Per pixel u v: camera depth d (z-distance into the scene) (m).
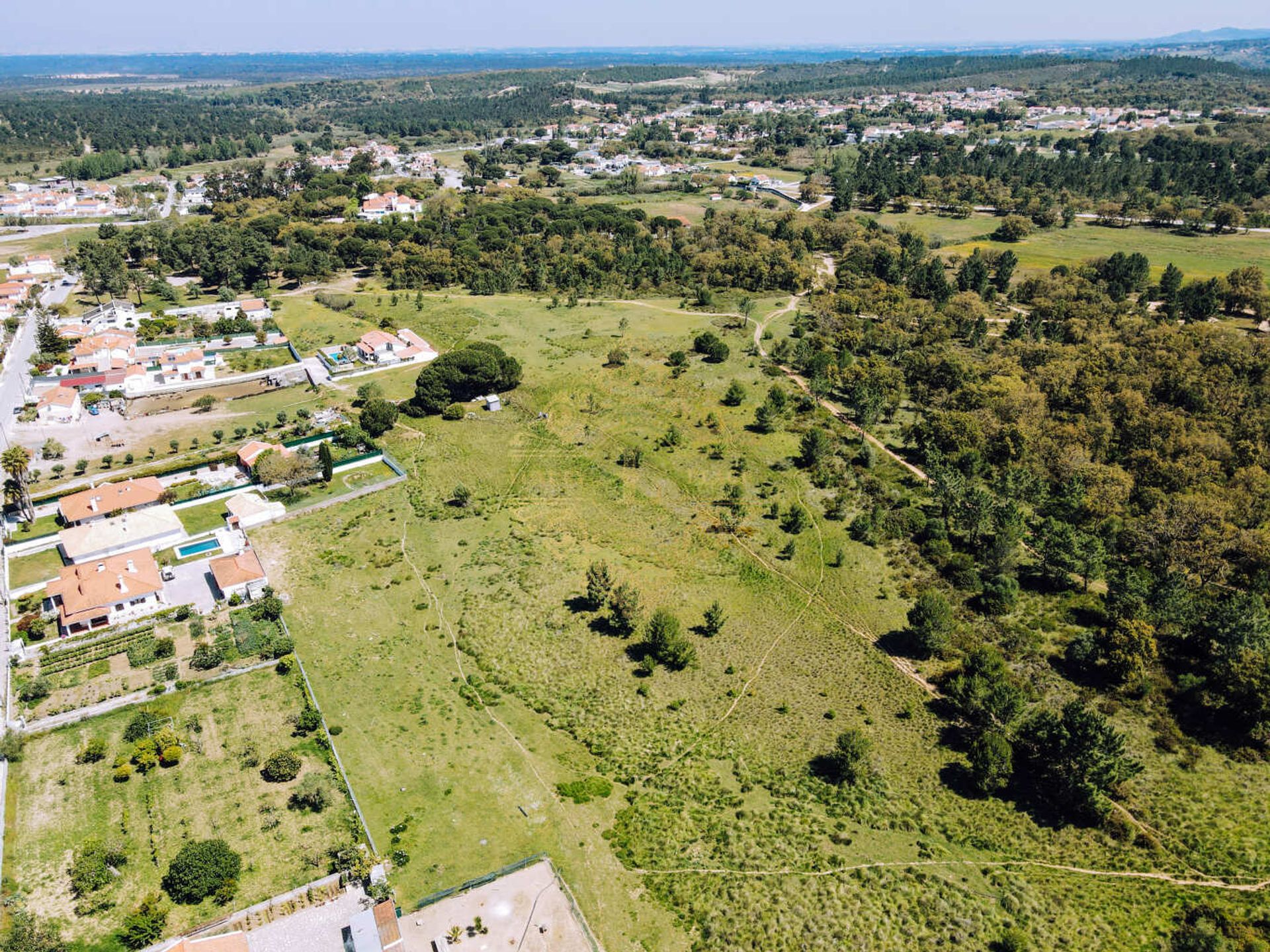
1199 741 81.81
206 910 63.94
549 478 136.75
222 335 199.25
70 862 68.06
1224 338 168.25
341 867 67.44
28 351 187.75
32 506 123.81
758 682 91.88
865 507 125.81
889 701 88.38
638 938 62.84
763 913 64.19
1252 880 67.06
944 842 71.19
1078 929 62.53
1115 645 89.25
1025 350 172.25
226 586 103.31
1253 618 88.31
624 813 74.50
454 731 84.19
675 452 143.50
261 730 83.25
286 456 132.50
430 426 155.25
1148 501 118.81
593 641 98.56
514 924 63.56
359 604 104.50
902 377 166.12
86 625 98.19
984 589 104.56
